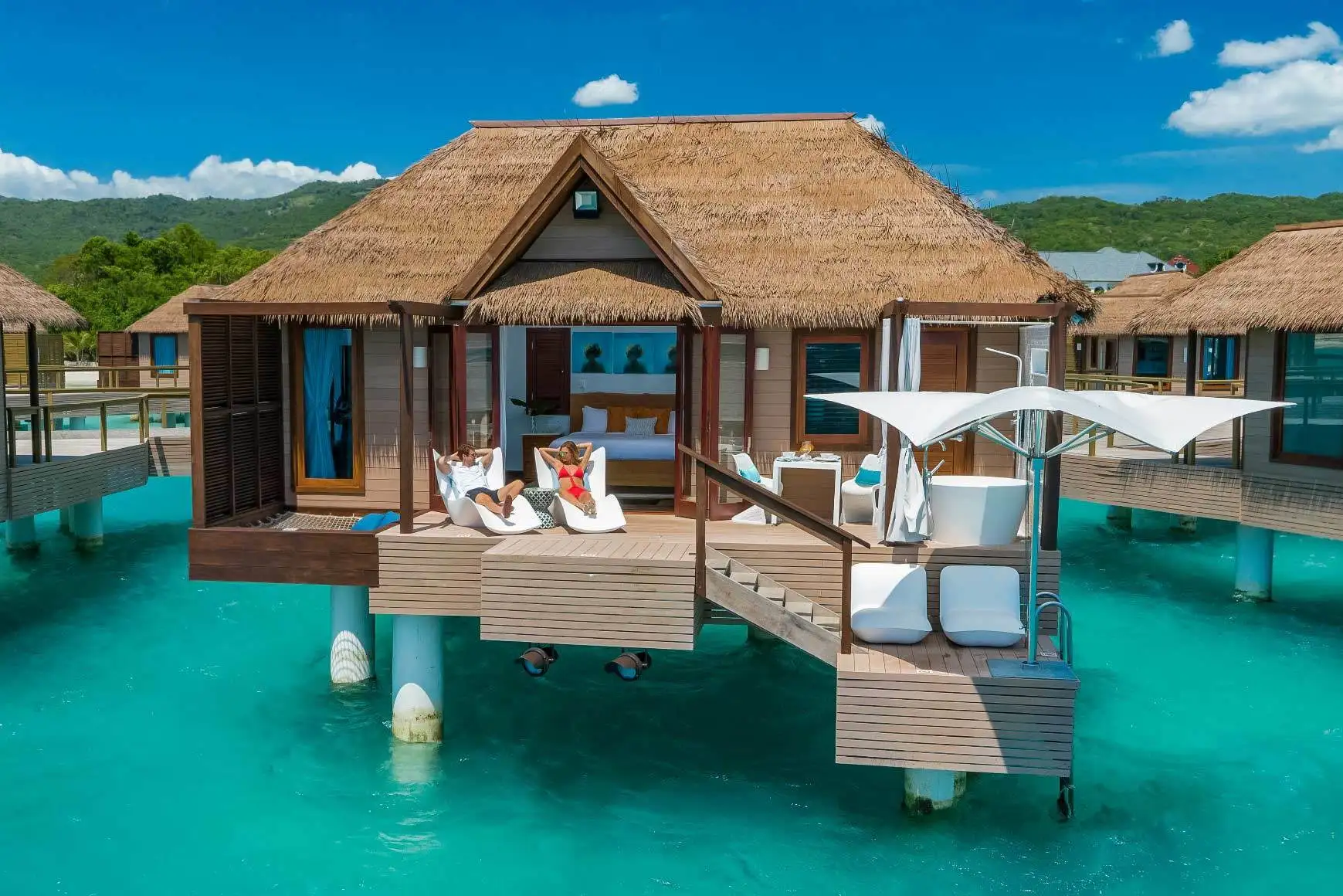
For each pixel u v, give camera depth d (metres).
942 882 9.43
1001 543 11.39
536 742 12.63
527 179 15.34
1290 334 17.23
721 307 12.09
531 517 12.07
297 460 14.20
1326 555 22.75
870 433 13.55
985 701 9.36
